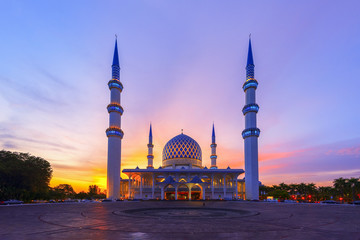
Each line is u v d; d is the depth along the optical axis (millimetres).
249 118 74438
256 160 70938
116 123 76938
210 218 24766
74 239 14180
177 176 80500
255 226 19188
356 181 78062
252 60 79562
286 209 39750
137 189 80000
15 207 43750
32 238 14539
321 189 92688
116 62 82812
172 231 16625
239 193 89812
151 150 106250
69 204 54688
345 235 15586
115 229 17547
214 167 103688
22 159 64750
